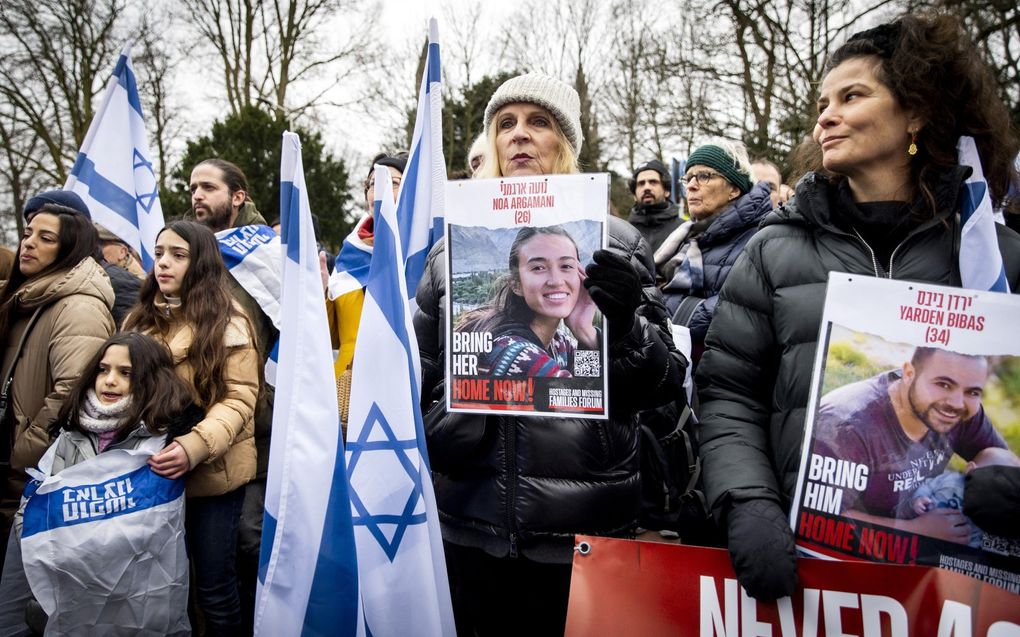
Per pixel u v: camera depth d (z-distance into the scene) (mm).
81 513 2240
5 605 2471
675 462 2781
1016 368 1330
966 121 1500
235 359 2643
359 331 1811
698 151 3404
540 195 1701
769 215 1671
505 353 1704
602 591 1549
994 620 1305
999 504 1294
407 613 1739
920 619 1344
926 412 1363
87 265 2906
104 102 3820
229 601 2666
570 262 1676
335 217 18078
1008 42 8852
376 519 1757
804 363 1497
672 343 1868
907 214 1475
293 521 1708
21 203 17094
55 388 2713
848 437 1394
